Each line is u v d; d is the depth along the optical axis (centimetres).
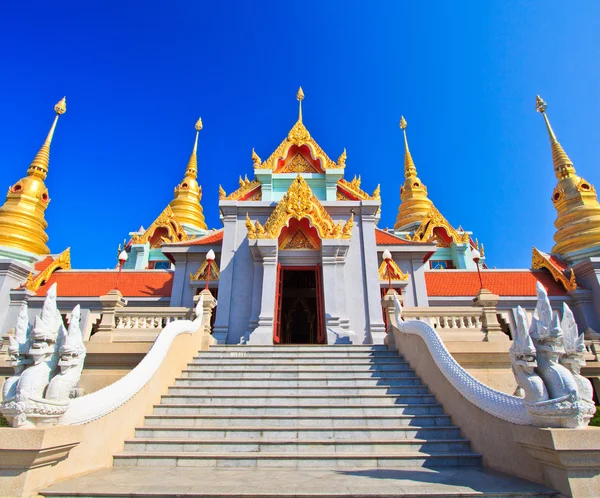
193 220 3747
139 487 512
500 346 1059
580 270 2197
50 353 517
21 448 454
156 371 859
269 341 1412
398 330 1159
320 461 658
